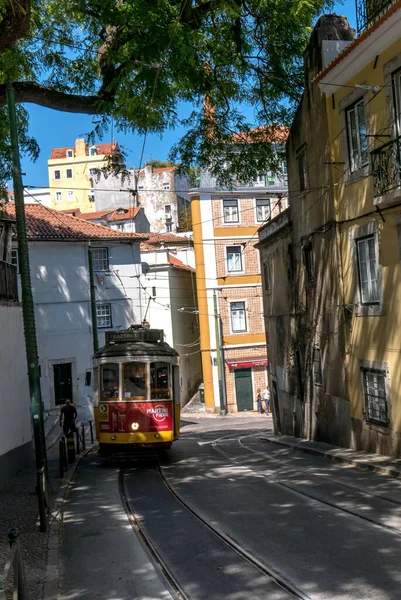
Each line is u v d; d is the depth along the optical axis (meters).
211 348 42.94
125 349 19.27
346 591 6.63
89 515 11.64
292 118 19.56
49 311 33.75
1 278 16.80
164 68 11.46
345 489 12.18
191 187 42.78
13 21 10.45
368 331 16.19
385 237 14.95
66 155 93.94
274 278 27.25
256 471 15.84
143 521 10.84
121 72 12.23
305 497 11.75
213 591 7.04
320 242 19.33
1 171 16.83
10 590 6.94
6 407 15.97
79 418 34.19
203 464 18.12
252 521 10.12
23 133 16.25
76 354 34.44
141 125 13.88
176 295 44.88
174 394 19.44
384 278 15.11
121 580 7.72
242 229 43.34
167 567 8.03
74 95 13.18
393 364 14.92
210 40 12.92
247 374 43.59
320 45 18.09
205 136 18.36
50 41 14.40
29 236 32.94
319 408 20.70
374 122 14.98
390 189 13.80
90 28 13.92
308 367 21.88
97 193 82.06
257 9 14.45
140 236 36.62
